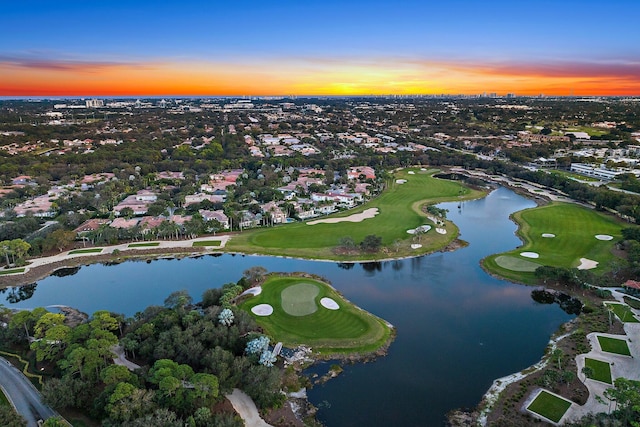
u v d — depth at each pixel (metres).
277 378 76.31
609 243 149.62
